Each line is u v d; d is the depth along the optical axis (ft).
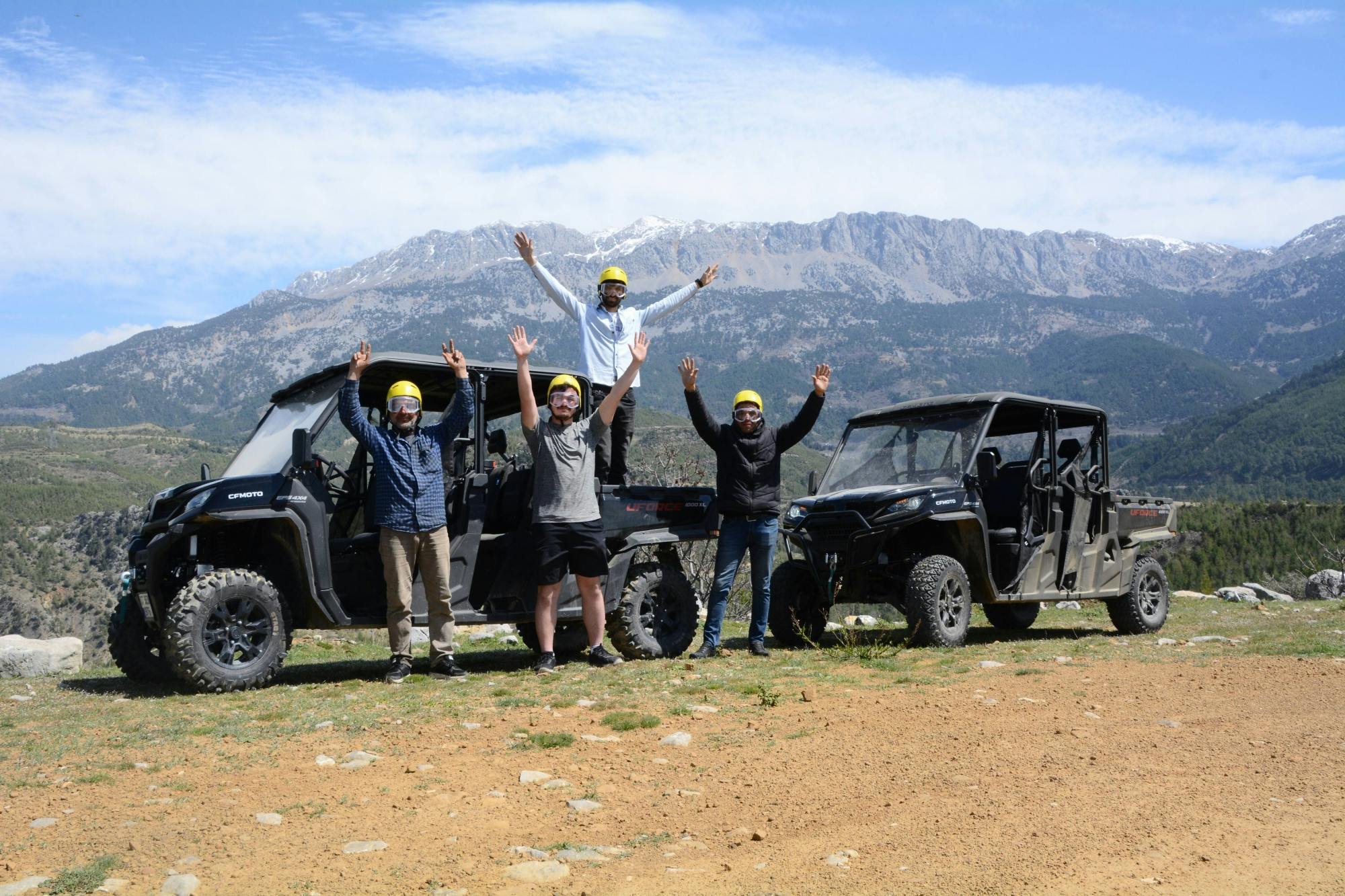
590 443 27.63
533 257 31.32
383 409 29.96
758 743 18.31
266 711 21.77
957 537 34.04
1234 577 318.86
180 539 26.13
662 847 12.73
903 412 37.04
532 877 11.55
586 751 17.81
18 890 11.19
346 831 13.37
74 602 403.95
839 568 33.71
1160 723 19.35
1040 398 36.50
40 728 20.30
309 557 25.76
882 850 12.41
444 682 25.89
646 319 31.99
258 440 28.37
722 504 31.35
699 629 44.21
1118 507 39.01
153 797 15.10
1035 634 40.40
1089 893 10.71
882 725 19.61
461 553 28.19
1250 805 13.83
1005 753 17.16
